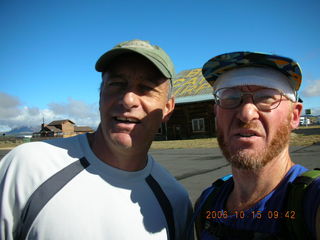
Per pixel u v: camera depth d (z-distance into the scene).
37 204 0.46
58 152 0.53
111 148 0.54
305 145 3.66
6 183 0.48
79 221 0.46
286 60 0.44
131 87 0.54
